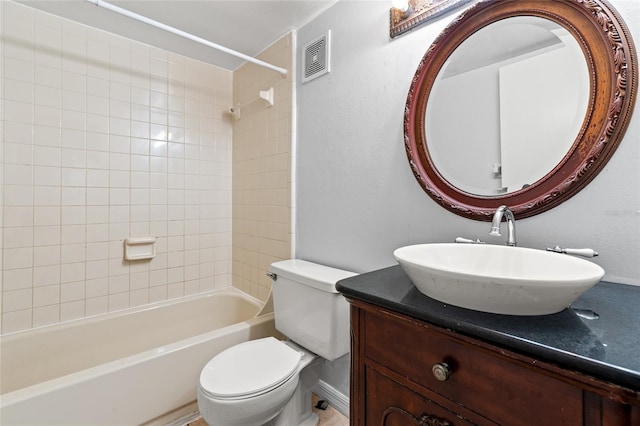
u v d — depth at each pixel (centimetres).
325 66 160
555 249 83
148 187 204
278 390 113
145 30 184
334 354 128
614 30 79
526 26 95
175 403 139
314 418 144
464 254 92
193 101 224
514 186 97
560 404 48
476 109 106
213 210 236
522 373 52
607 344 48
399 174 128
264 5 159
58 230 172
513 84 98
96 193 184
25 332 161
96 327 179
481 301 60
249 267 225
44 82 166
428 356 66
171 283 216
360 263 145
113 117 189
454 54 111
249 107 221
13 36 157
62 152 172
